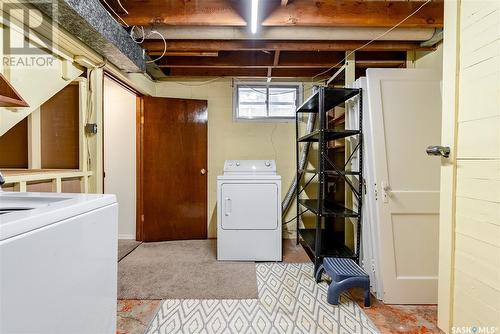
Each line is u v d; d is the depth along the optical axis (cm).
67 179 192
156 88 360
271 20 208
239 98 372
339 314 181
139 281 229
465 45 134
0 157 199
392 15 209
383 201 204
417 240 202
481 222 124
